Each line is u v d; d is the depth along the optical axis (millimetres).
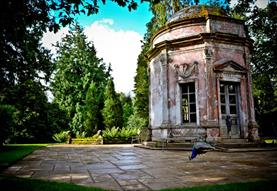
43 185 5316
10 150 16312
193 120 16828
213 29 17141
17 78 9680
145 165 8883
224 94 16750
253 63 28328
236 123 16703
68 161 10383
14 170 8062
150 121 20234
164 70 17828
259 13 11805
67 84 40000
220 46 16938
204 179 6254
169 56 17922
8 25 5543
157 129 18531
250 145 15062
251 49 18703
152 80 20109
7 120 17641
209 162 9359
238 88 17031
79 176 6906
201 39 16828
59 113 38000
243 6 11250
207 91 16094
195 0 7773
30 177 6805
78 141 27422
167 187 5461
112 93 37281
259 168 7785
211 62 16469
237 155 11594
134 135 26469
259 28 12555
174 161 9852
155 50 18906
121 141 26078
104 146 21266
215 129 15711
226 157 10828
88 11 5777
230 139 15859
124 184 5836
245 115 16766
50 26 5766
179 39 17406
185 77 17062
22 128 31500
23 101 14945
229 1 10977
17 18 5465
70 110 38750
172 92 17453
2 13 5078
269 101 32000
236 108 16953
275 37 14078
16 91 13227
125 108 52656
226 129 16266
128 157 11609
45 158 11609
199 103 16375
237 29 17906
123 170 7848
